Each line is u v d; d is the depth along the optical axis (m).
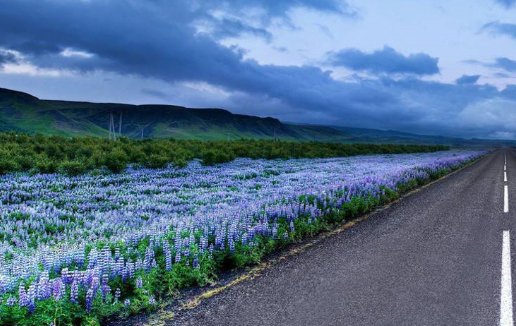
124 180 21.55
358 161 38.75
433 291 5.98
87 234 9.65
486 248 8.46
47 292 4.94
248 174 24.33
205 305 5.55
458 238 9.36
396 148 81.31
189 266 6.61
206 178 22.41
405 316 5.12
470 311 5.29
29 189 17.14
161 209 13.14
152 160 28.19
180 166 29.08
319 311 5.28
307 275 6.73
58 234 9.56
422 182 22.36
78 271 5.56
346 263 7.38
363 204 12.84
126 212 12.57
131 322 5.09
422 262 7.45
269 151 44.31
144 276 5.90
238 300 5.70
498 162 47.50
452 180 24.22
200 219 8.80
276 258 7.77
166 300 5.77
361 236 9.56
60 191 17.14
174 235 7.60
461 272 6.86
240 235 7.98
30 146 31.00
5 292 4.99
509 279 6.50
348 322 4.95
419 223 11.13
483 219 11.73
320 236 9.60
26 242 8.70
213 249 7.31
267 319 5.05
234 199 14.73
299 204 11.08
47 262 6.01
